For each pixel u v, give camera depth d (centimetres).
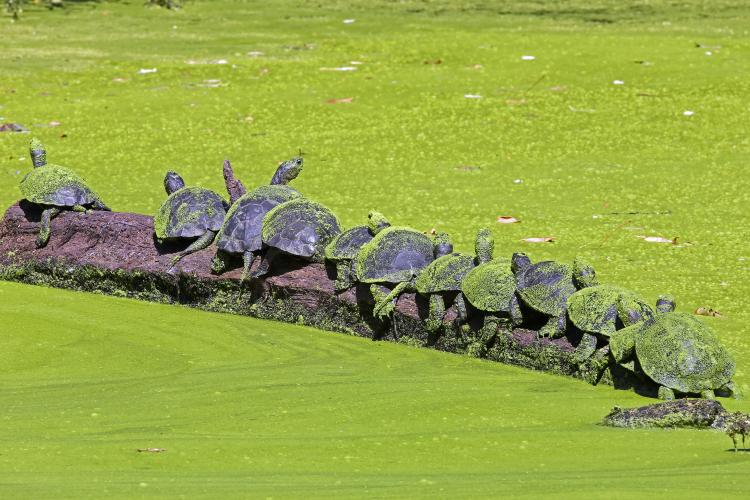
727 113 4669
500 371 2333
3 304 2791
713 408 1920
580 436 1880
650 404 2006
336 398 2120
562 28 6231
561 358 2305
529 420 1986
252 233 2744
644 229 3319
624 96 4916
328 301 2659
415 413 2025
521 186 3800
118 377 2273
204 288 2816
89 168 4019
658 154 4188
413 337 2536
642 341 2130
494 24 6397
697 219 3425
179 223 2855
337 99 4934
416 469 1702
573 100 4875
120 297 2919
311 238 2683
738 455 1755
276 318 2725
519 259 2398
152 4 7106
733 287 2784
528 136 4416
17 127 4509
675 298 2702
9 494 1542
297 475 1662
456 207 3553
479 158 4144
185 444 1828
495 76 5241
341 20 6588
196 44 5978
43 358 2395
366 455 1777
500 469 1700
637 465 1712
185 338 2562
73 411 2034
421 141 4356
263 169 3991
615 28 6212
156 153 4209
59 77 5297
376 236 2608
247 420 1983
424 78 5228
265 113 4750
